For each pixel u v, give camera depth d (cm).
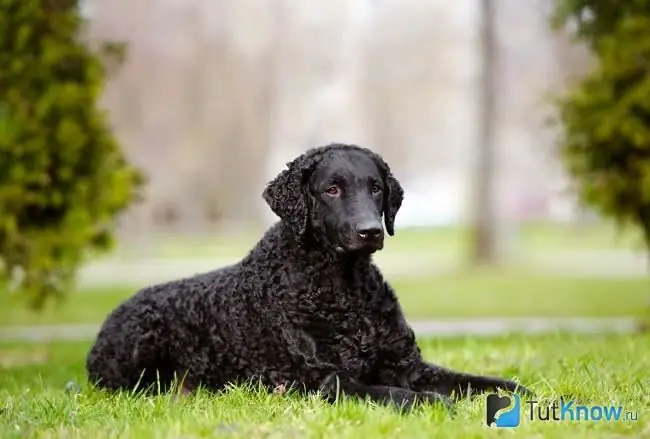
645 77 1605
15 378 1052
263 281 751
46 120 1473
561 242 5812
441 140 7225
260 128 6094
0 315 2186
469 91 6688
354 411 614
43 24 1477
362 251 710
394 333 739
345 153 757
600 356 924
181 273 3312
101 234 1569
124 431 592
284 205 755
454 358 994
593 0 1670
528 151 6153
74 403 695
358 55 6794
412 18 6756
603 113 1619
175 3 5775
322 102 6950
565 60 3956
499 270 3494
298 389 729
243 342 754
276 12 6103
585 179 1672
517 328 1716
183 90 5828
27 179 1448
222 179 6238
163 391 807
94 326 1958
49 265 1470
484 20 3712
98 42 1780
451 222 8481
